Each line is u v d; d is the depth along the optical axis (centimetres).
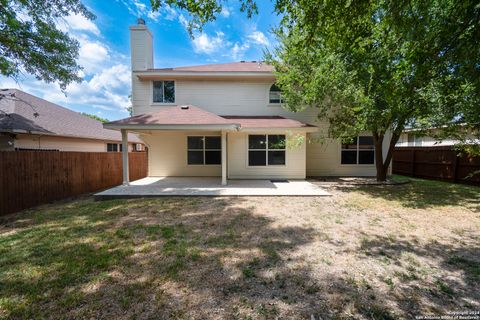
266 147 1116
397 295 260
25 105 1245
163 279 288
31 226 498
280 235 435
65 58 869
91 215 573
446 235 436
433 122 720
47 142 1175
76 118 1591
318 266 321
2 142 977
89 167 949
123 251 367
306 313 231
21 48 755
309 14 357
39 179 712
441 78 361
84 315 227
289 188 870
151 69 1233
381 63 492
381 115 747
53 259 341
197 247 381
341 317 226
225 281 284
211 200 717
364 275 299
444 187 952
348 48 421
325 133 1243
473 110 539
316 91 865
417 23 326
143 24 1236
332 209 617
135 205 662
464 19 292
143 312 230
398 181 1055
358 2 338
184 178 1158
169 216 555
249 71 1187
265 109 1244
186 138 1223
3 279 289
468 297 257
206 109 1232
